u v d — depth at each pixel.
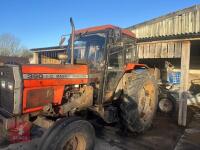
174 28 7.96
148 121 6.20
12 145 4.96
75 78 4.46
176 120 7.53
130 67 5.87
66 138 3.55
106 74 4.92
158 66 11.62
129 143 5.36
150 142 5.47
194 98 10.13
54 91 4.10
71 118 3.78
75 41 5.35
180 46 7.03
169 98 8.17
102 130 6.10
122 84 5.68
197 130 6.46
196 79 12.50
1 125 3.65
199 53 12.39
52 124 3.71
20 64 3.72
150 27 8.55
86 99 4.61
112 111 5.23
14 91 3.53
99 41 4.99
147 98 6.27
